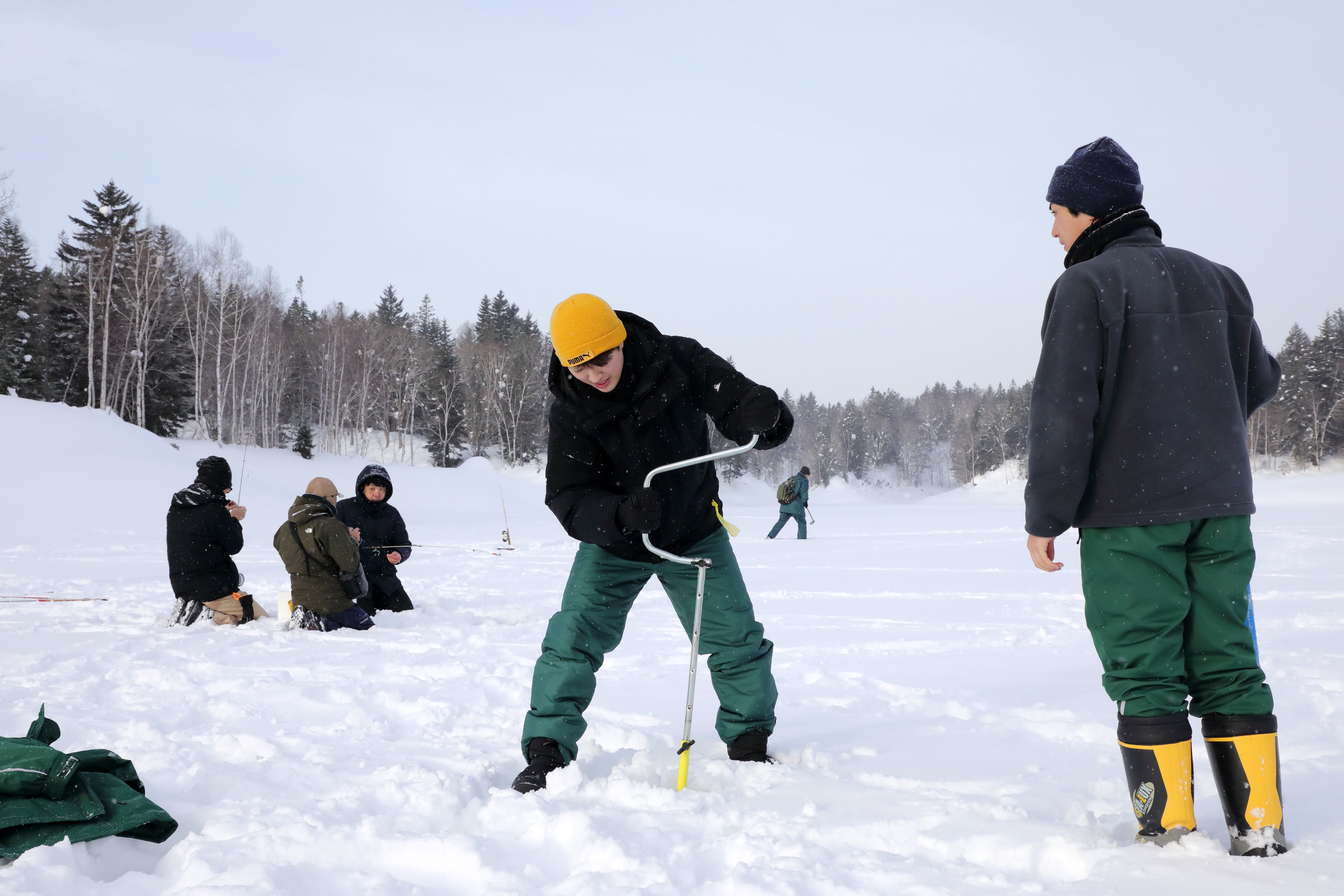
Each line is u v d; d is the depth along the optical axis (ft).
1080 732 10.43
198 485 21.89
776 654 16.88
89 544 51.49
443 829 7.57
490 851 6.99
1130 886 5.63
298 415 226.99
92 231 175.11
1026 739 10.37
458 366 258.78
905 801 7.90
